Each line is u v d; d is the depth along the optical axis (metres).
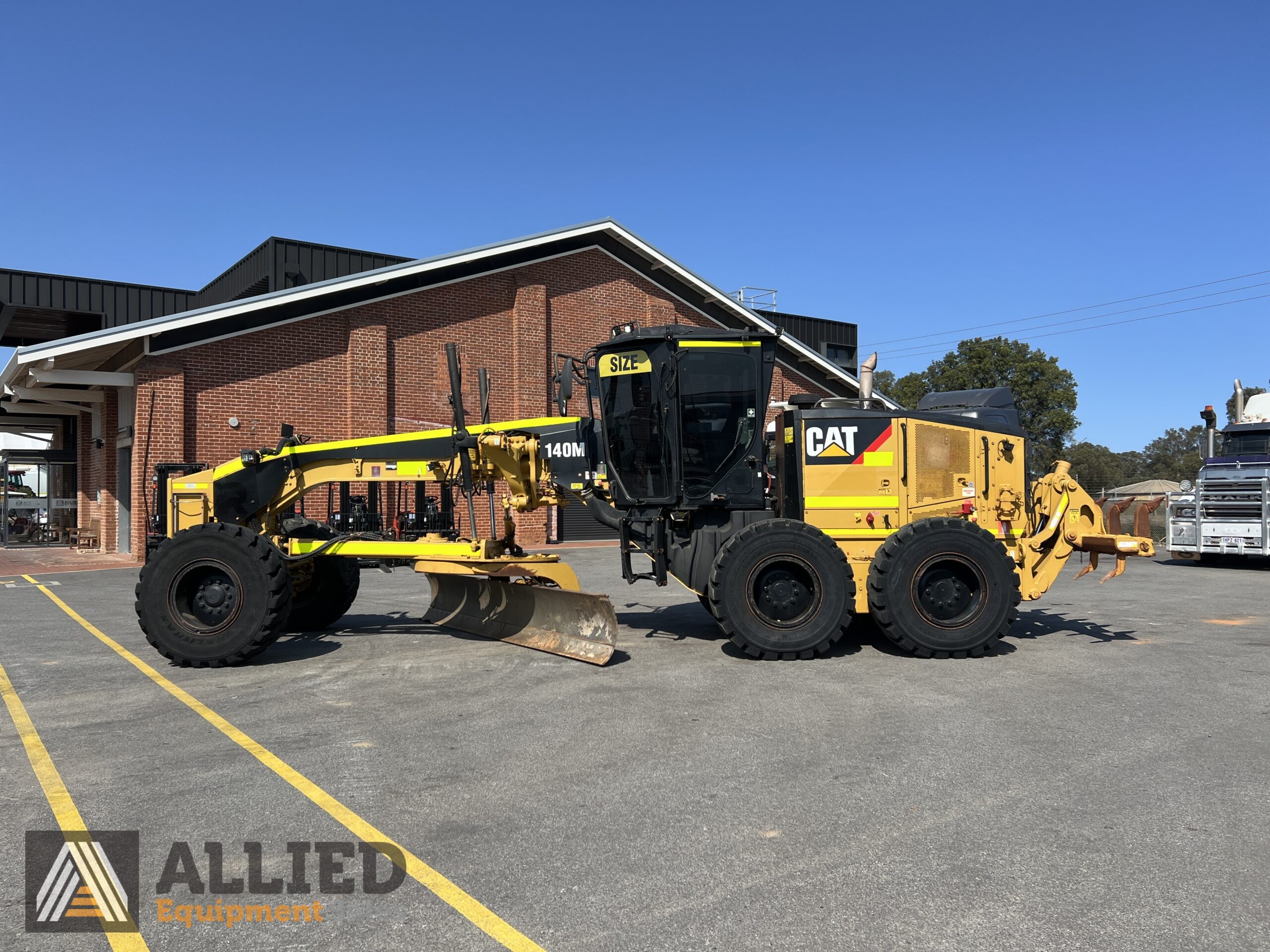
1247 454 19.73
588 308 25.45
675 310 27.38
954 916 3.36
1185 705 6.54
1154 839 4.07
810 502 8.97
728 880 3.66
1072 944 3.16
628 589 14.19
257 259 25.28
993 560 8.43
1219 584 15.71
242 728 5.96
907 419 9.09
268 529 9.43
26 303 24.84
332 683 7.32
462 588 10.32
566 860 3.86
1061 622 10.71
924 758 5.25
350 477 9.29
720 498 8.86
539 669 7.82
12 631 10.23
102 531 22.73
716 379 8.95
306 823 4.29
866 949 3.12
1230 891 3.56
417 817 4.36
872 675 7.60
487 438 8.98
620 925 3.30
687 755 5.31
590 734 5.75
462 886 3.62
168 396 18.95
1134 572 18.25
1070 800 4.57
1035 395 52.06
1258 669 7.85
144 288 26.84
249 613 7.95
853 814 4.37
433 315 22.67
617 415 9.03
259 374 20.16
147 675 7.70
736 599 8.23
